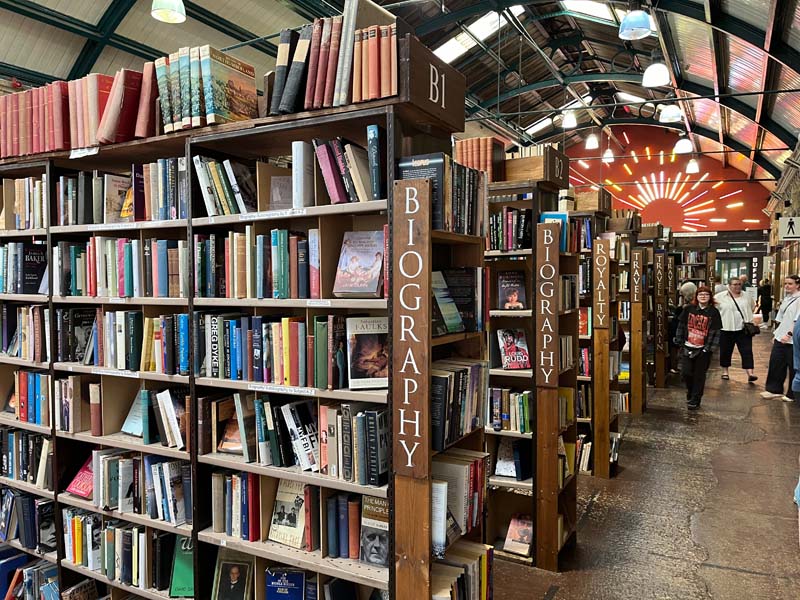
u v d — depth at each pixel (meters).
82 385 3.06
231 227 2.73
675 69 10.64
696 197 22.11
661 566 3.62
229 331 2.55
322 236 2.28
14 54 6.87
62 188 3.04
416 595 2.05
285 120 2.30
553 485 3.58
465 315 2.46
